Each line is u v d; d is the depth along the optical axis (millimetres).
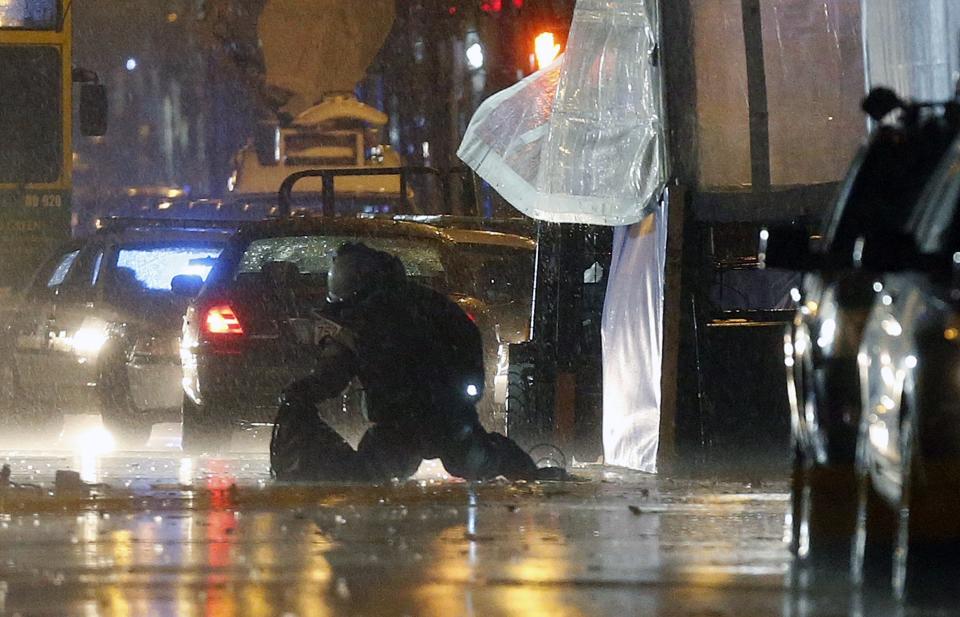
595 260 43844
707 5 39531
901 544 19000
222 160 103375
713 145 39688
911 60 36125
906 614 17984
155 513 29891
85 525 27812
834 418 21016
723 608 18469
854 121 39406
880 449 19719
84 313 55031
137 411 54562
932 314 18500
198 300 46625
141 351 54406
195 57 114250
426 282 47281
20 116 63344
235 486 32781
